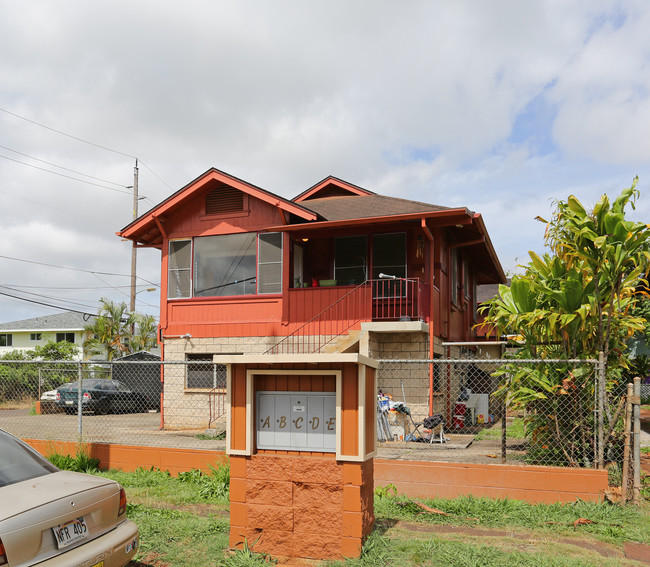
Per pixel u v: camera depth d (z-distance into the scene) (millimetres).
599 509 6910
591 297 8328
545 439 8453
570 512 6938
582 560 5434
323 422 5766
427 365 13336
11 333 43000
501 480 7535
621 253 8008
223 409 14867
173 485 8594
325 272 15281
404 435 12266
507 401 8438
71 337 41812
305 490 5660
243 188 14891
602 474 7211
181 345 15531
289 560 5590
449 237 16609
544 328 8742
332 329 13953
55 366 24328
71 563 4164
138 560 5594
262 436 5914
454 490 7680
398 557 5508
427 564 5367
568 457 8047
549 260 8906
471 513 7004
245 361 5824
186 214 15922
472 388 19969
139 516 6910
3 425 15461
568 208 8312
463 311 18922
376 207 15344
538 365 8477
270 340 14617
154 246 17250
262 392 5965
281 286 14750
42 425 15617
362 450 5504
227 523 6621
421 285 13594
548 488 7359
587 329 8352
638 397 7391
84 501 4551
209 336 15273
